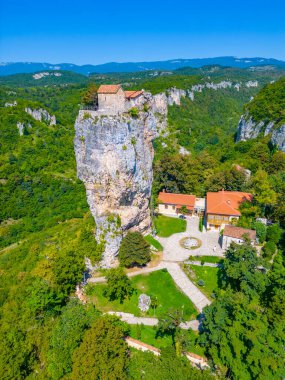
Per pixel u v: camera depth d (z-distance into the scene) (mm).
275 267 51844
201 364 43562
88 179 63719
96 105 64875
